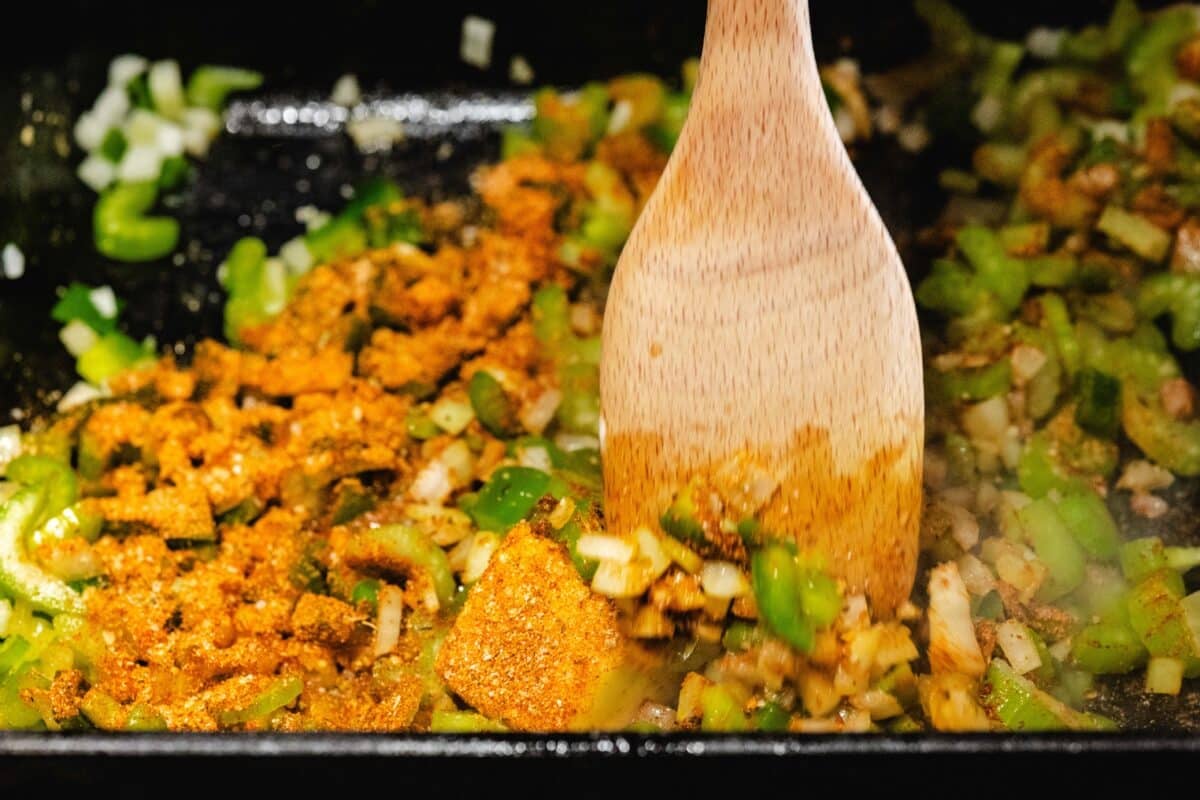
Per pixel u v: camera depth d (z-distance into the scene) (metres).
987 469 0.58
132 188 0.64
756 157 0.48
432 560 0.54
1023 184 0.63
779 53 0.48
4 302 0.62
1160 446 0.58
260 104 0.66
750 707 0.51
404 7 0.66
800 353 0.49
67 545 0.55
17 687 0.52
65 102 0.65
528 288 0.60
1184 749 0.47
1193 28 0.65
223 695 0.52
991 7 0.66
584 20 0.66
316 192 0.65
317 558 0.55
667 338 0.49
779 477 0.50
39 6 0.64
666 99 0.66
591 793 0.48
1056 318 0.59
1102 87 0.65
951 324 0.60
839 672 0.50
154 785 0.48
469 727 0.51
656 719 0.51
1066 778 0.47
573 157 0.65
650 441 0.50
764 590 0.50
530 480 0.55
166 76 0.66
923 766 0.47
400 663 0.53
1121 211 0.62
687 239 0.49
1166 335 0.60
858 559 0.51
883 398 0.50
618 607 0.51
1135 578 0.55
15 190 0.63
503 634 0.51
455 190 0.65
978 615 0.54
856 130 0.65
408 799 0.48
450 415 0.58
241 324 0.61
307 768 0.47
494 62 0.67
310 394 0.58
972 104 0.65
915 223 0.63
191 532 0.55
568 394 0.58
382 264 0.61
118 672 0.53
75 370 0.61
